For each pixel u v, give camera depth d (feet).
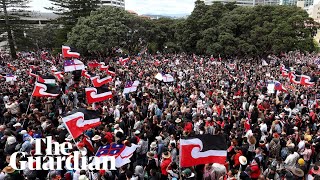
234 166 34.32
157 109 53.31
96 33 161.48
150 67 116.57
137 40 195.21
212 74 102.58
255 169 31.89
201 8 196.24
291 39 163.02
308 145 38.75
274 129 43.93
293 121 50.31
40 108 53.88
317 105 60.54
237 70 122.42
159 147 37.35
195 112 51.55
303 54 203.92
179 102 59.98
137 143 37.68
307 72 118.42
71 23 191.93
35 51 206.28
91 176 29.32
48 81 55.72
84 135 37.32
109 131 40.88
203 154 27.04
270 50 176.76
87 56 175.22
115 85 76.38
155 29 195.31
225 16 185.88
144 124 43.50
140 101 61.77
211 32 177.68
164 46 199.21
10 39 174.50
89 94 50.06
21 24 175.73
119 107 53.11
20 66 116.88
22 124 43.70
